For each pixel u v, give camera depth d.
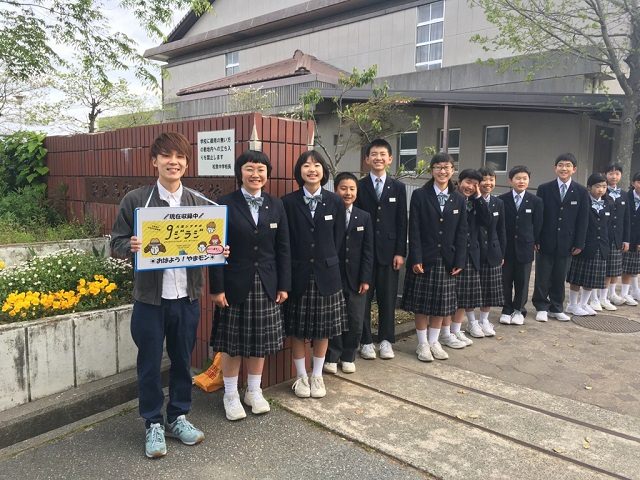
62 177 6.38
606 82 10.84
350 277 3.94
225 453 2.94
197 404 3.56
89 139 5.77
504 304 5.70
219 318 3.33
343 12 15.75
